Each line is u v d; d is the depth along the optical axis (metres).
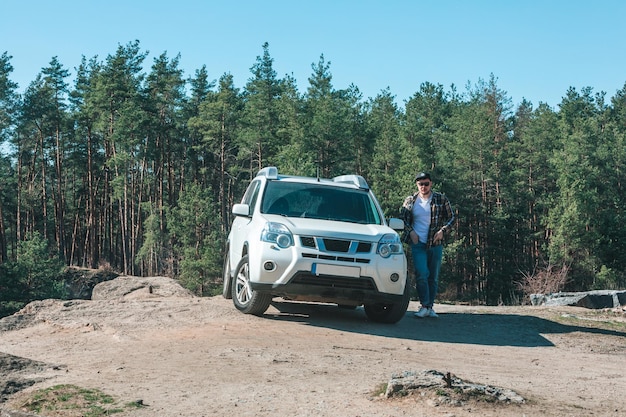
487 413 4.43
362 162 72.38
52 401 4.73
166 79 77.81
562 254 53.81
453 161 68.06
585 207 55.38
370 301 8.49
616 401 5.12
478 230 65.44
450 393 4.74
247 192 10.77
